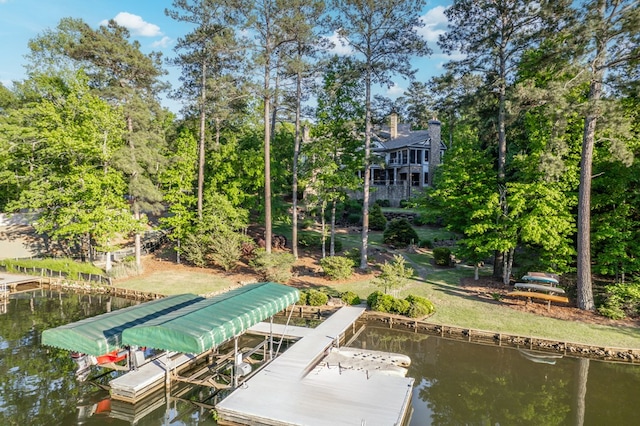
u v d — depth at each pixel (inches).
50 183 1057.5
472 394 478.9
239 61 1110.4
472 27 897.5
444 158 978.7
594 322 669.9
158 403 464.4
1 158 1128.8
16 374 523.5
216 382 501.0
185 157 1155.9
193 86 1207.6
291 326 700.0
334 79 1050.7
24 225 1382.9
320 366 507.2
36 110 1072.8
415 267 1062.4
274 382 461.1
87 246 1221.1
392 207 1851.6
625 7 610.9
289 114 1234.6
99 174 1049.5
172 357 548.7
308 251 1218.0
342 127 1061.1
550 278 744.3
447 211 966.4
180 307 605.6
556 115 651.5
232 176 1215.6
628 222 756.6
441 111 1000.9
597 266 780.0
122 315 544.7
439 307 757.9
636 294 689.0
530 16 829.2
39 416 423.8
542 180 775.1
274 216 1243.2
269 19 968.3
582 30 619.5
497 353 601.0
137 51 1022.4
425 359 581.3
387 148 2121.1
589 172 711.1
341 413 393.7
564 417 426.9
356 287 903.7
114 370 538.9
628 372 536.1
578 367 550.6
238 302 538.9
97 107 1000.2
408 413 434.9
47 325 722.2
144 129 1087.0
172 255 1229.1
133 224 1045.2
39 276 1048.8
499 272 946.7
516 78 905.5
